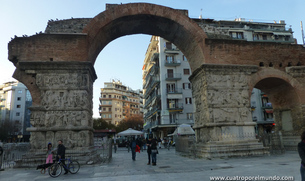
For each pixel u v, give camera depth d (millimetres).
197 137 23656
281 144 21547
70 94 18891
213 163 16359
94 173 13773
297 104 23625
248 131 20953
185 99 56469
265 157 18766
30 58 19172
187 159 20188
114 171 14367
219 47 22391
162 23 23062
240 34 57969
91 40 20125
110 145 21328
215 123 20328
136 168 15555
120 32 23734
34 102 18703
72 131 18172
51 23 20969
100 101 131125
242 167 13906
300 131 23188
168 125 54000
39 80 18875
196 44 22469
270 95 27062
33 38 19469
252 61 23016
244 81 22125
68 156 17188
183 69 58344
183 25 22266
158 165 16812
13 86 104625
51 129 17953
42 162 17078
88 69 19438
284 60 23969
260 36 59844
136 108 146875
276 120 26422
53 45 19516
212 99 20969
